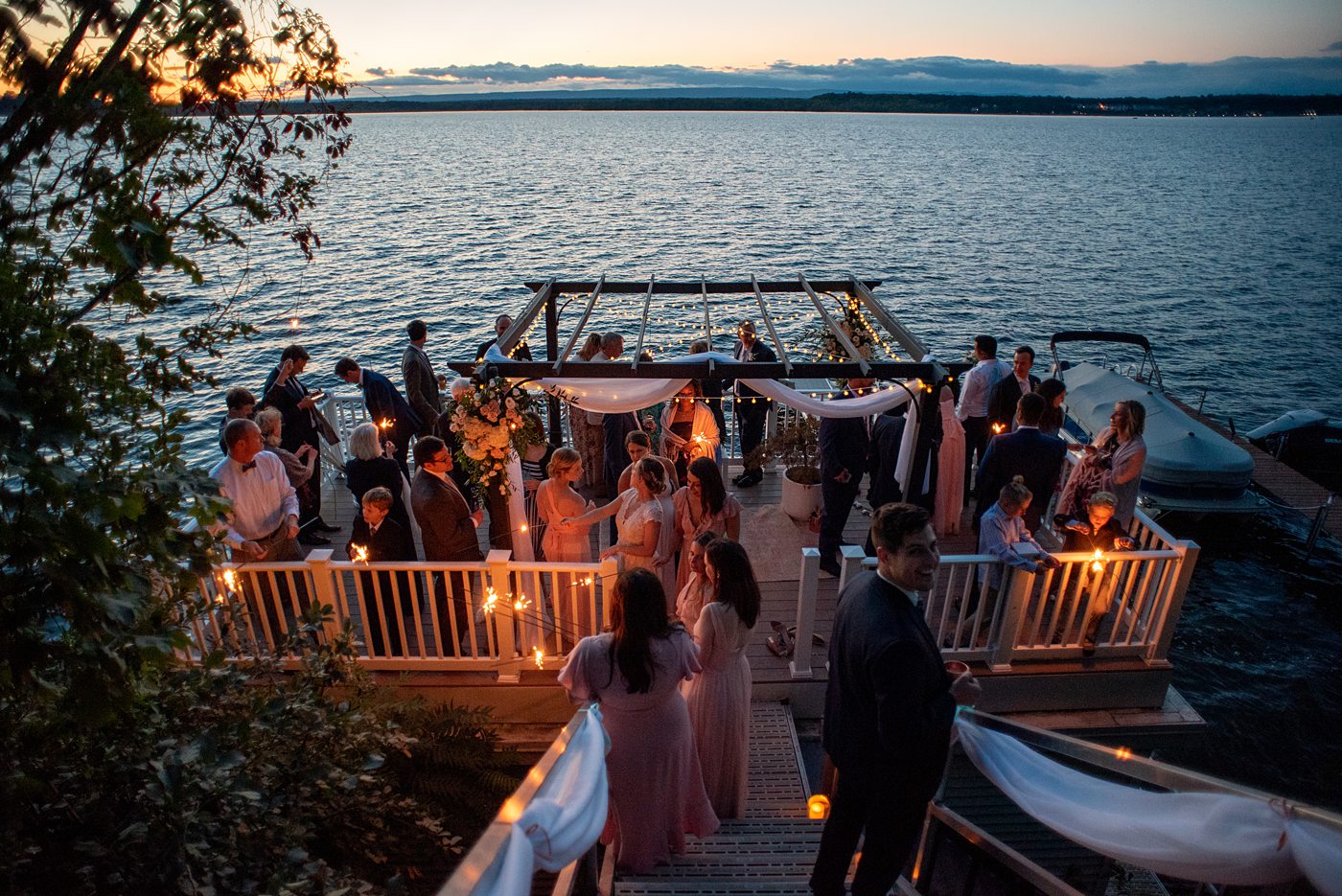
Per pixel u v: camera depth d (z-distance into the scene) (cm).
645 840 473
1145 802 277
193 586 311
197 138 338
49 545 238
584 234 5466
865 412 791
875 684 323
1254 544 1612
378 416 953
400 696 665
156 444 294
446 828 572
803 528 952
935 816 458
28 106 273
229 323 367
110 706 260
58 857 304
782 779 614
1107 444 770
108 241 279
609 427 930
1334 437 1977
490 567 650
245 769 362
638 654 430
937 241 5491
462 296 3506
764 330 2605
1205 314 3722
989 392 1013
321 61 360
